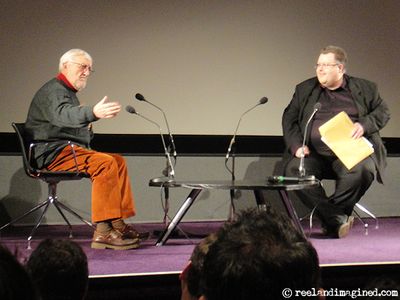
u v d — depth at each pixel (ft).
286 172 14.34
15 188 15.81
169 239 13.43
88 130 13.60
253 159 17.12
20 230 15.06
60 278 5.06
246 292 3.28
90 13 15.99
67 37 15.87
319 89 14.74
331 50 14.40
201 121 16.84
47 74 15.76
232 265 3.29
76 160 12.57
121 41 16.22
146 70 16.43
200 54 16.71
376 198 17.47
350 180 13.76
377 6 17.30
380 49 17.34
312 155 14.51
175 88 16.62
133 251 11.87
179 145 16.74
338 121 13.74
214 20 16.72
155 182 12.25
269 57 17.02
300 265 3.32
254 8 16.89
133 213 12.66
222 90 16.88
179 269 10.18
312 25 17.10
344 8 17.17
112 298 9.37
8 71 15.56
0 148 15.66
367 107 14.64
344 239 13.33
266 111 17.12
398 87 17.44
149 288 9.55
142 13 16.31
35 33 15.66
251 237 3.41
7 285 2.62
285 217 4.07
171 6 16.48
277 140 17.19
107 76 16.20
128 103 16.38
